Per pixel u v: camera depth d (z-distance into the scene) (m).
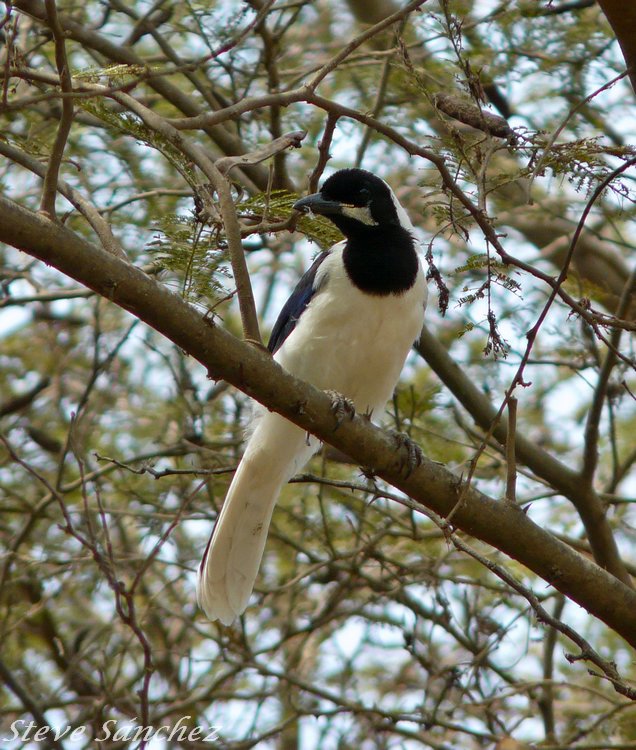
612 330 10.12
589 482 10.70
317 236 8.97
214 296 7.32
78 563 12.54
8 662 13.31
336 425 7.62
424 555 12.95
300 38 14.75
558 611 12.05
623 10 7.45
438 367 11.48
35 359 15.42
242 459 9.76
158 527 12.70
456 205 7.89
